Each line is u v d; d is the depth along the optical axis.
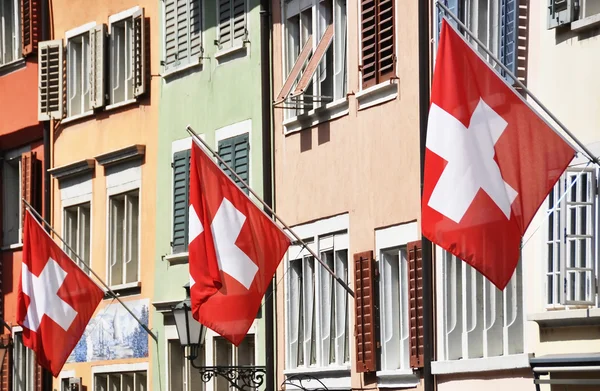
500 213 17.36
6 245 38.47
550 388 20.14
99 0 34.50
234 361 29.30
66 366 34.84
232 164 29.16
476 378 22.05
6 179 38.75
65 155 35.34
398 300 24.69
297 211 27.20
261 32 28.33
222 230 23.48
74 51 35.47
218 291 23.45
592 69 19.81
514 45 21.00
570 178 19.86
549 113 17.55
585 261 19.67
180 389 31.14
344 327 26.08
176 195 31.02
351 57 25.73
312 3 26.94
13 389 37.69
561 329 20.19
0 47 38.44
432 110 17.62
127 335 32.66
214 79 29.91
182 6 31.08
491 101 17.48
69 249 33.47
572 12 20.05
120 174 33.25
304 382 27.00
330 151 26.25
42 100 35.72
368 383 25.00
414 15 23.97
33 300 30.05
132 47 32.75
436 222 17.52
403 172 24.14
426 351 23.06
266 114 28.11
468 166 17.42
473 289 22.30
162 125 31.73
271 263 23.53
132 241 33.03
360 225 25.33
